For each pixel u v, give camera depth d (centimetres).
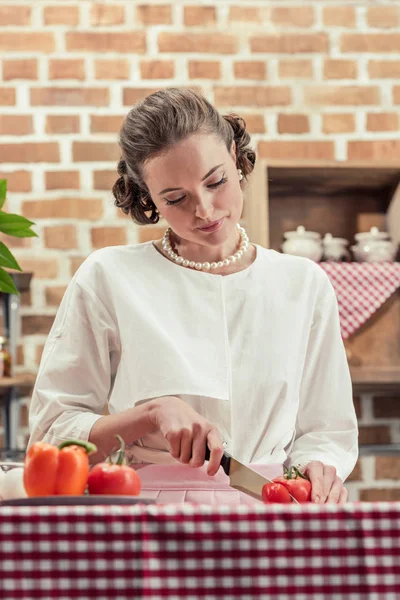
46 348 168
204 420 133
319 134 344
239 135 171
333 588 91
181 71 341
